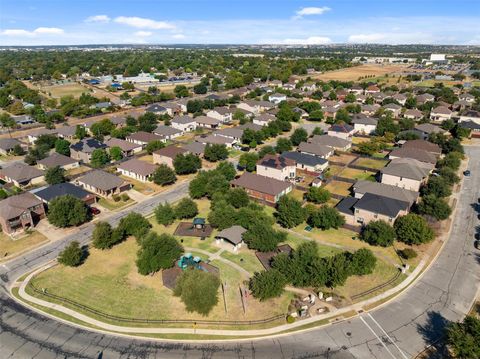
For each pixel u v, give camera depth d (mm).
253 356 43688
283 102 177750
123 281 56906
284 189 84500
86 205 77500
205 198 85875
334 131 130375
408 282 56312
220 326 48281
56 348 44719
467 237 68625
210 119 152625
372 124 141375
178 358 43469
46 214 77438
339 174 99750
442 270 59094
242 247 65875
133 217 68562
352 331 47281
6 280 57438
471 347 40438
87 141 115500
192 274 53000
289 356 43719
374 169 100938
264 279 52281
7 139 121062
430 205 72875
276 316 49906
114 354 43938
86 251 65125
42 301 52938
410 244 66188
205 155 110375
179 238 69000
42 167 105438
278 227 73375
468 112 153125
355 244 66938
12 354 43781
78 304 52188
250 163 99375
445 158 100812
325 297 53250
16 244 67125
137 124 147125
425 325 48094
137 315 50125
